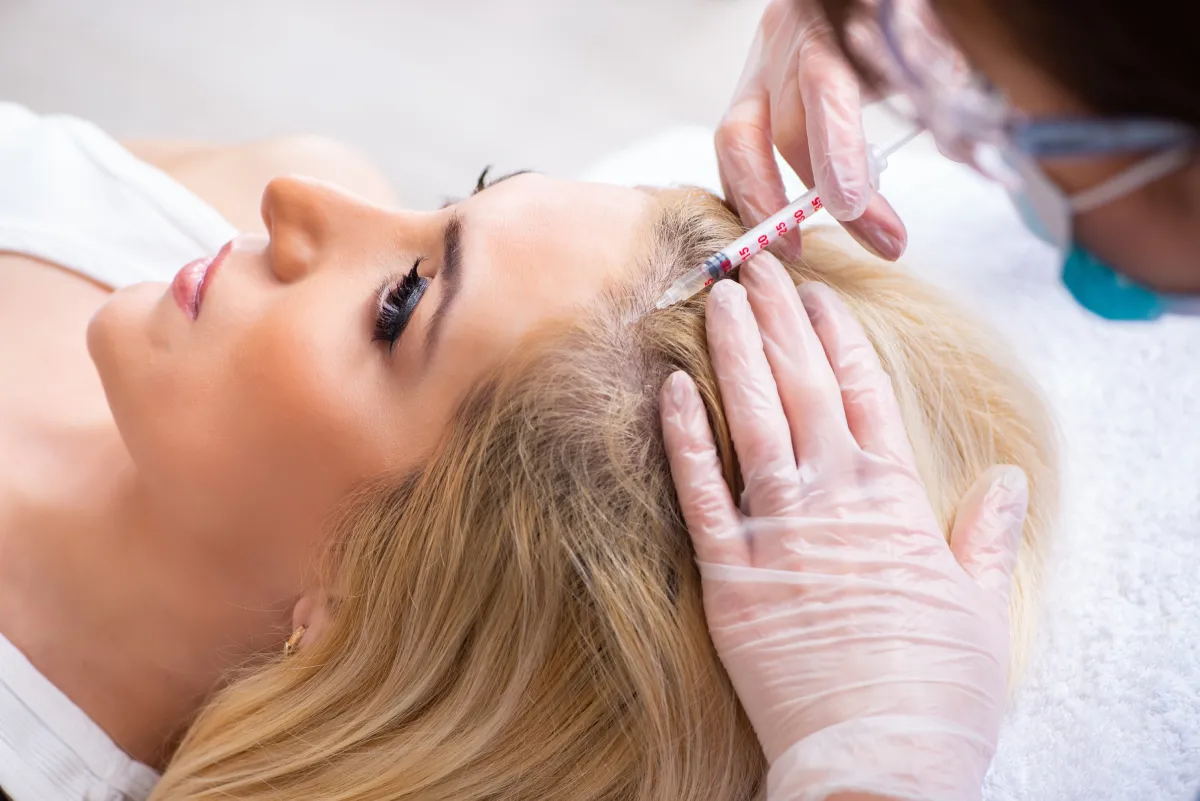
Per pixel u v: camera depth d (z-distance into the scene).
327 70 2.10
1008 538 0.99
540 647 0.93
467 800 1.00
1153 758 1.21
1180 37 0.46
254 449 0.97
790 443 0.91
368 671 1.02
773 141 1.11
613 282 0.93
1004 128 0.56
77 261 1.37
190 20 2.08
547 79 2.14
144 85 2.03
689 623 0.93
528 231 0.94
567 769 0.98
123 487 1.14
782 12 1.16
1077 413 1.43
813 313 0.99
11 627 1.14
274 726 1.04
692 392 0.90
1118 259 0.63
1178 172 0.55
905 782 0.82
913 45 0.61
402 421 0.94
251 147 1.60
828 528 0.89
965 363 1.12
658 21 2.19
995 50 0.54
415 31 2.15
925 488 0.98
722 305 0.92
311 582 1.03
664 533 0.92
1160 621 1.27
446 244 0.95
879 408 0.95
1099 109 0.53
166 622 1.13
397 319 0.95
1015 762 1.20
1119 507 1.35
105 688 1.16
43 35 2.01
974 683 0.88
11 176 1.38
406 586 0.97
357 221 0.98
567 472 0.91
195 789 1.07
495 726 0.97
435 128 2.09
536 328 0.91
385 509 0.97
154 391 0.99
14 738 1.10
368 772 1.02
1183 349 1.47
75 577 1.14
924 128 0.66
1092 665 1.24
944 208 1.68
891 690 0.85
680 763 0.95
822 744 0.84
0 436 1.23
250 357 0.95
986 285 1.55
